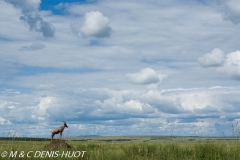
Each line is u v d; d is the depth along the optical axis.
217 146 16.62
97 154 15.81
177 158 16.11
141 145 18.66
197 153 16.23
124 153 16.89
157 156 16.33
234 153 15.36
